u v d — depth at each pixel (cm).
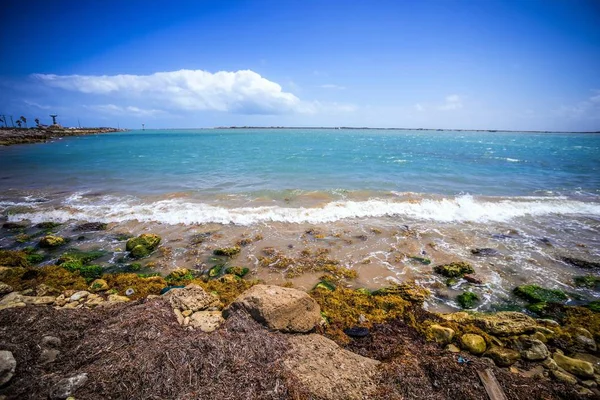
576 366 518
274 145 5206
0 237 1096
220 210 1371
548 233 1171
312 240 1079
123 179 2075
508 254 988
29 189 1781
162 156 3403
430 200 1562
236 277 833
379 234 1134
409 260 943
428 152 4056
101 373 412
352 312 679
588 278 847
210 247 1019
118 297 718
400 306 697
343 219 1294
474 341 570
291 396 396
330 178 2123
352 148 4594
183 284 795
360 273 868
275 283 816
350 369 467
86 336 503
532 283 825
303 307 604
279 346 502
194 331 548
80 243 1052
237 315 586
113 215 1308
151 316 566
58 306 673
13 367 412
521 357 550
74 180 2039
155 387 399
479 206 1478
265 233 1138
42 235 1117
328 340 561
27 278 808
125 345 479
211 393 396
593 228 1226
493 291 788
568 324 655
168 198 1585
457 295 769
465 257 967
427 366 482
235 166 2622
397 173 2342
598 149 5044
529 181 2130
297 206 1452
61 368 434
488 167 2716
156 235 1048
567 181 2152
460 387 439
